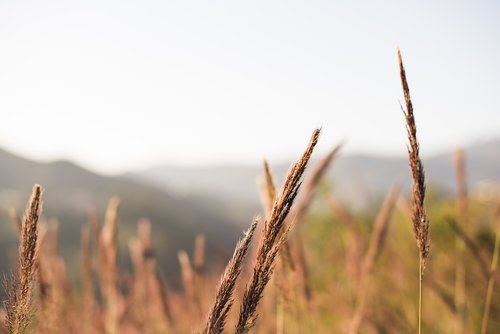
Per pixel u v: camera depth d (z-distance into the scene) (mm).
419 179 1688
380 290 4402
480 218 4406
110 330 3582
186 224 55219
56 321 2381
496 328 3387
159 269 4047
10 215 1973
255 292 1379
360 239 3977
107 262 3479
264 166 2119
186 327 3881
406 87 1621
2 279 1515
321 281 5133
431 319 4078
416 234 1745
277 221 1379
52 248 3346
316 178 2623
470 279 3703
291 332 2809
